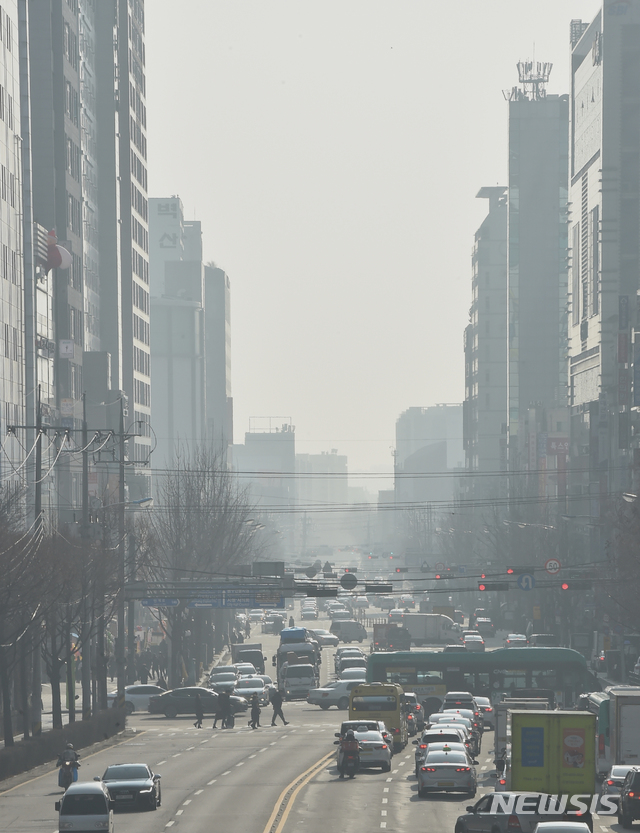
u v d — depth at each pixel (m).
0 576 120.75
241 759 127.38
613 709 104.88
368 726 120.31
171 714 192.38
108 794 80.12
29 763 123.75
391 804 93.25
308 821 83.81
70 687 157.12
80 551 148.88
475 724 133.75
